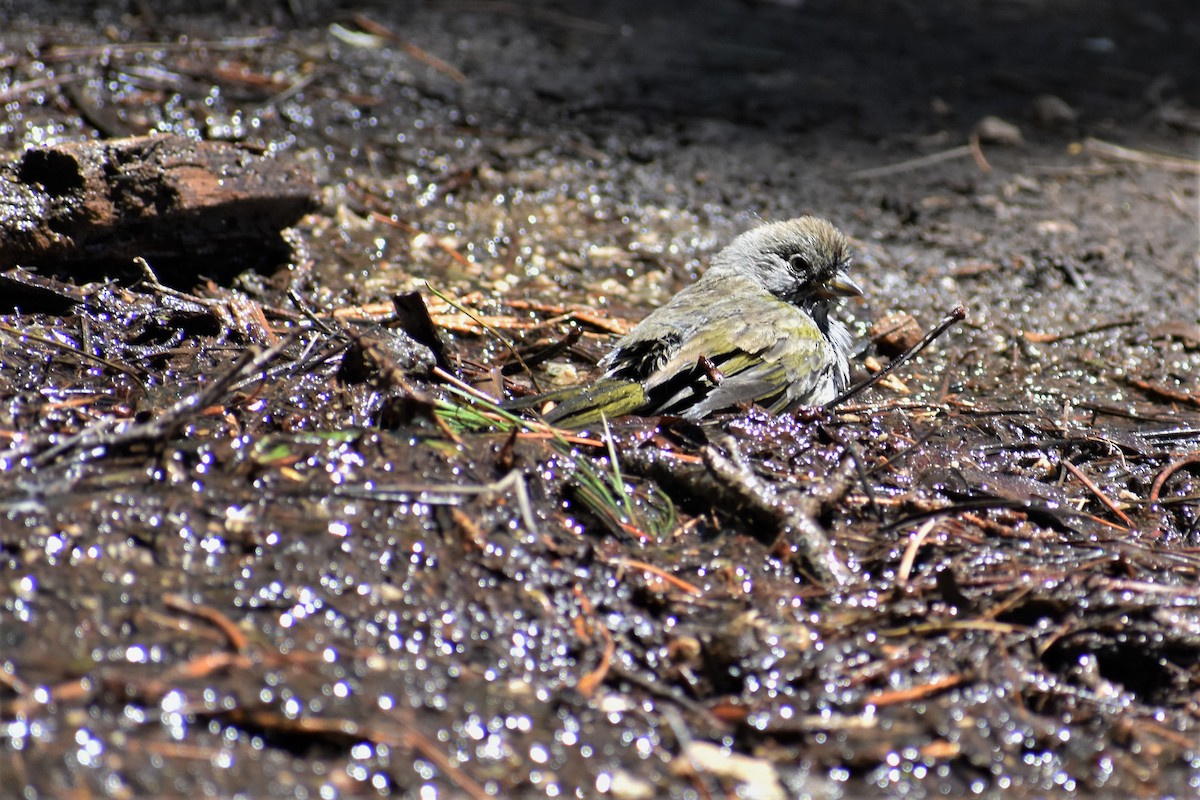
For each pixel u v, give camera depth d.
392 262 14.20
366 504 8.10
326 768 6.16
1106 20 29.31
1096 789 6.70
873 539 8.75
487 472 8.64
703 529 8.72
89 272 11.87
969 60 24.88
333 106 17.69
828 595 8.05
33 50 17.42
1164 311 15.27
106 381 9.58
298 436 8.66
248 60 18.72
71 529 7.48
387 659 6.94
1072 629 7.89
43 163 11.66
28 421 8.77
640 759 6.54
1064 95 23.25
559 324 13.12
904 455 10.04
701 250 15.68
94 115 15.84
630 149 18.17
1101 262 16.41
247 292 12.66
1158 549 9.16
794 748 6.75
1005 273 15.92
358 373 9.61
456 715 6.63
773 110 20.61
